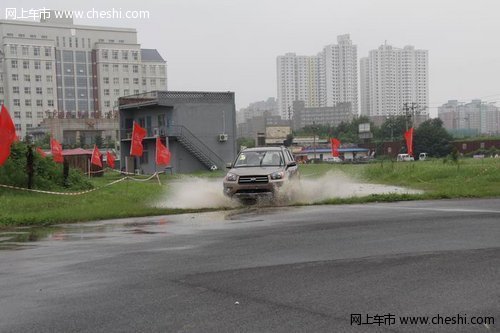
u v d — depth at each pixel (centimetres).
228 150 5859
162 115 5728
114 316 530
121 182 3250
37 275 717
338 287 612
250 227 1105
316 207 1481
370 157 9294
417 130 8700
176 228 1140
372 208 1413
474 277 637
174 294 602
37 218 1352
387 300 558
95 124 9712
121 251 878
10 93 10662
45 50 10950
